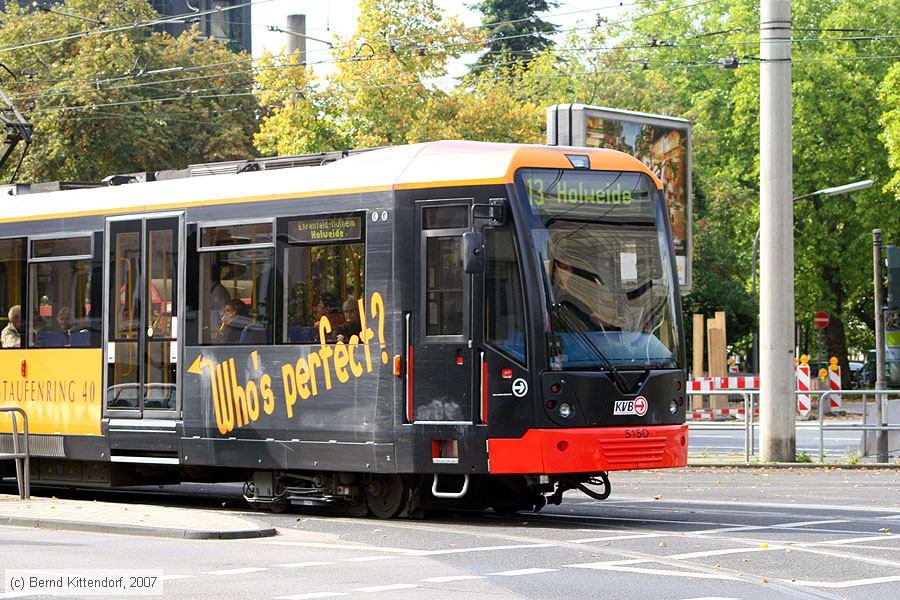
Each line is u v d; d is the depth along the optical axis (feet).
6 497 83.20
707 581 50.16
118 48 220.23
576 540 62.90
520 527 68.95
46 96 214.90
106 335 84.02
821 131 258.16
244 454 77.00
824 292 266.98
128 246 83.30
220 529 64.03
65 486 92.53
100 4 227.40
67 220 86.79
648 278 71.67
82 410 84.99
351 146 201.05
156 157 224.33
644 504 82.43
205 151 230.89
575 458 67.67
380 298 71.67
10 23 228.63
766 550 58.70
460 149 71.20
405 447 70.54
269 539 63.57
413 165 71.72
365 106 199.31
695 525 69.31
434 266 70.23
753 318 265.54
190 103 232.32
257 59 206.18
